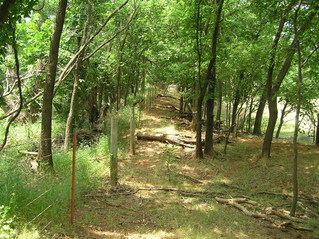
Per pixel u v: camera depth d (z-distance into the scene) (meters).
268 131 9.09
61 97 11.74
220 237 4.78
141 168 8.67
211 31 9.57
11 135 9.27
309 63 7.46
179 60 12.48
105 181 7.11
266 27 8.95
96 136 11.49
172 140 11.23
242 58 9.06
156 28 13.74
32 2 4.05
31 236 3.74
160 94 24.27
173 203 6.19
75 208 5.37
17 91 10.52
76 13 10.11
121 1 12.07
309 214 5.96
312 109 11.36
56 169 6.84
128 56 15.45
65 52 10.20
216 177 8.21
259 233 5.04
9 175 5.04
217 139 11.48
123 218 5.27
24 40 9.27
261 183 7.73
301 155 9.29
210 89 9.67
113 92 18.02
